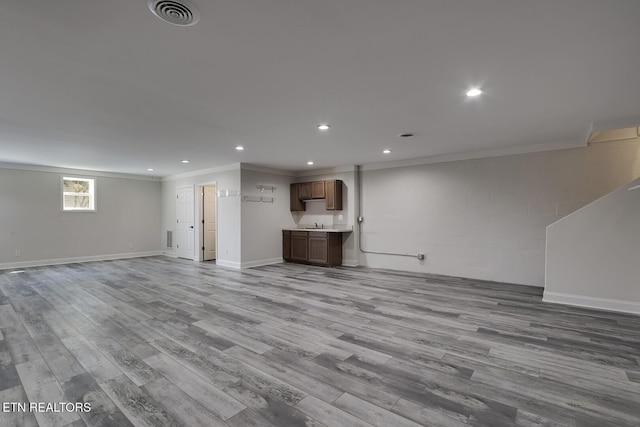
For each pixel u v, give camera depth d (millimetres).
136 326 3355
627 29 1921
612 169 4625
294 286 5172
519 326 3324
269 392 2117
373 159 6477
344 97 3049
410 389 2152
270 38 2027
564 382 2242
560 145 4926
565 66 2426
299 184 7855
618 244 3869
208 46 2119
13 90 2818
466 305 4074
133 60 2303
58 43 2057
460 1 1666
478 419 1839
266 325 3369
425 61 2354
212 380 2270
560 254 4184
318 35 1999
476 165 5688
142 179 9031
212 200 8422
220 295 4609
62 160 6492
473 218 5730
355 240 7184
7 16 1744
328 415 1876
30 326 3367
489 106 3301
